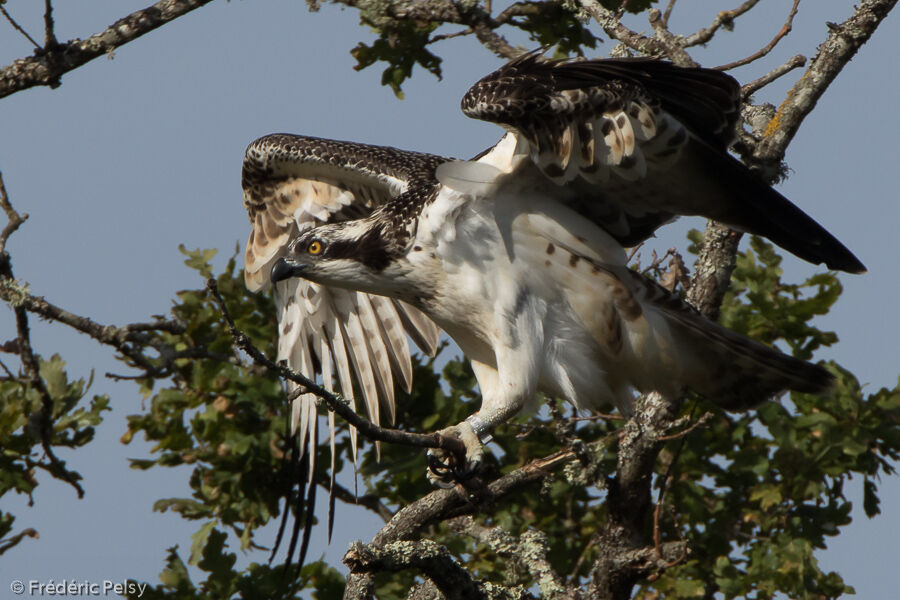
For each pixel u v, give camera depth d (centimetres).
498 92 934
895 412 1276
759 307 1320
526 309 1028
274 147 1259
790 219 984
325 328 1299
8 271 1204
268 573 1238
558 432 1100
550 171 964
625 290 1036
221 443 1283
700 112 945
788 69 1152
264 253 1295
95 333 1197
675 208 1031
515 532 1284
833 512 1269
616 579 1139
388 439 872
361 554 893
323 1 1260
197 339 1317
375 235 1059
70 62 1254
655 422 1129
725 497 1297
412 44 1311
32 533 1234
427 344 1273
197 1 1256
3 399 1256
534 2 1303
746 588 1223
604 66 936
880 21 1149
